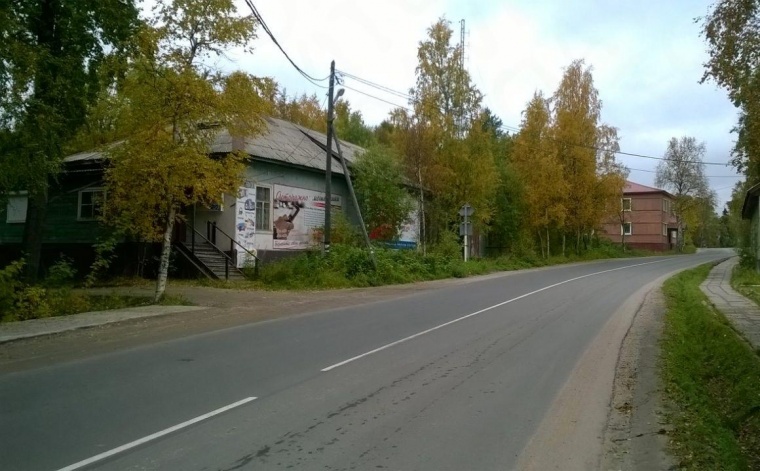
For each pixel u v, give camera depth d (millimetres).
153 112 16453
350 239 28875
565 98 47000
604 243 62875
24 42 14055
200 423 6266
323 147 33062
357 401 7152
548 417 6629
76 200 26844
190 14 16547
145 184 16625
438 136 33812
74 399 7176
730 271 35812
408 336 11805
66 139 16469
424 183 33781
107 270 25391
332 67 25016
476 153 34969
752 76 9117
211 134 17469
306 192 29625
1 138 13094
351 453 5438
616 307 17016
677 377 8391
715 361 9898
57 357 9805
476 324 13477
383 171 31625
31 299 14422
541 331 12562
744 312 15609
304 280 23094
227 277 23672
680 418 6602
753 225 33969
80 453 5379
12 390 7613
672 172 76312
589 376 8570
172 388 7707
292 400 7164
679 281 26156
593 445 5773
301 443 5688
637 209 78188
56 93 14633
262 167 26688
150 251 24766
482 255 45531
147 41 16250
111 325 13383
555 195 44188
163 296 17375
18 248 28484
